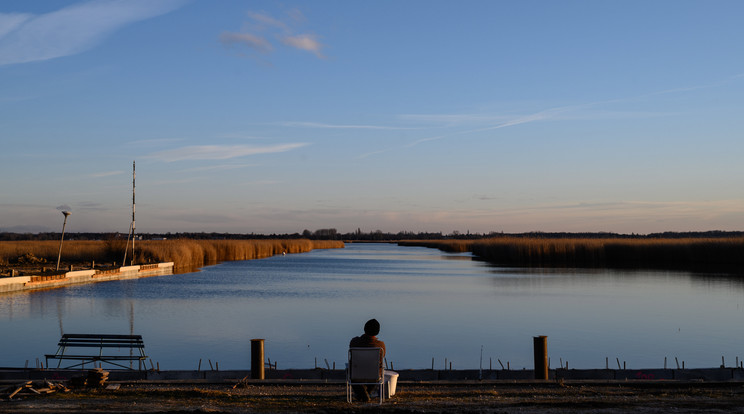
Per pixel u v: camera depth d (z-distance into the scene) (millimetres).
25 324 31375
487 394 14617
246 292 48625
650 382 16031
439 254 147250
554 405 12383
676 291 47938
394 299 43812
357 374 12969
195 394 14180
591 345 26688
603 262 85438
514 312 37000
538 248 88188
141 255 79688
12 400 13031
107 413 11266
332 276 67312
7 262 74438
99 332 28953
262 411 11727
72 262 78500
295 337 28188
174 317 34219
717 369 18062
